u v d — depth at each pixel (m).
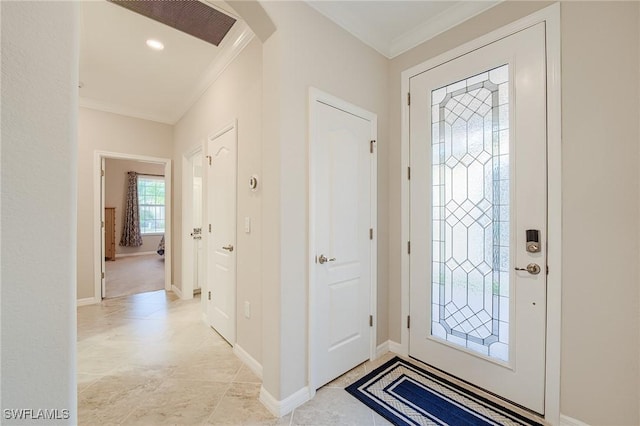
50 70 0.53
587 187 1.48
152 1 1.98
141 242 8.11
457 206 2.04
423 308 2.22
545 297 1.62
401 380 2.01
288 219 1.71
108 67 2.86
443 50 2.12
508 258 1.78
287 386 1.71
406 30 2.24
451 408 1.72
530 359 1.68
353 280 2.16
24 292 0.51
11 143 0.49
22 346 0.51
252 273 2.19
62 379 0.54
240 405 1.76
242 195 2.34
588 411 1.48
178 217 4.17
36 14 0.52
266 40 1.77
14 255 0.50
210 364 2.25
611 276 1.42
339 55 2.04
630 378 1.37
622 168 1.39
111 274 5.56
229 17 2.12
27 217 0.51
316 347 1.89
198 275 4.27
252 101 2.21
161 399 1.82
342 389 1.91
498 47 1.83
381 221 2.41
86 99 3.62
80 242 3.71
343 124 2.08
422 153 2.24
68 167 0.54
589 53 1.48
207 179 3.09
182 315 3.35
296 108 1.76
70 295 0.55
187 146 3.80
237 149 2.42
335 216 2.03
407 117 2.34
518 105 1.73
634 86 1.35
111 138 3.92
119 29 2.28
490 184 1.88
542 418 1.62
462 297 2.01
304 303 1.80
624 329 1.38
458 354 2.02
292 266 1.73
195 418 1.65
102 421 1.63
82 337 2.75
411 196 2.31
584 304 1.49
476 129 1.95
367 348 2.28
